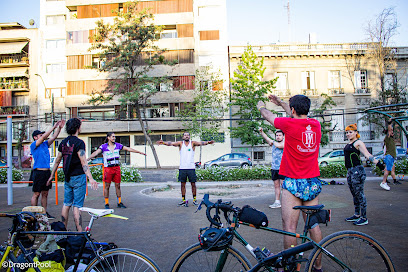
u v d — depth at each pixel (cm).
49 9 3600
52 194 1023
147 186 1202
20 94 3581
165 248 436
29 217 296
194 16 3284
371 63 3155
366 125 2962
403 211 645
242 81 2744
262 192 1027
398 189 964
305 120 317
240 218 273
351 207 700
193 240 471
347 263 275
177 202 838
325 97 3116
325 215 276
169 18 3281
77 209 457
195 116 2778
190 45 3212
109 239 483
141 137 3338
